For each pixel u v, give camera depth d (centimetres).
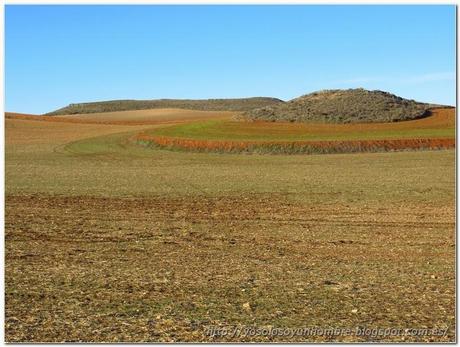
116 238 2022
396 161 5516
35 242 1944
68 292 1309
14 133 9500
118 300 1248
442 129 8162
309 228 2202
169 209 2698
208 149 6944
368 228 2184
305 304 1214
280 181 3903
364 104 10225
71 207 2753
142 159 6125
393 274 1480
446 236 2014
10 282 1404
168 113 17125
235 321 1106
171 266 1588
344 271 1520
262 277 1451
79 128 10444
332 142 6838
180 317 1134
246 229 2194
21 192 3312
